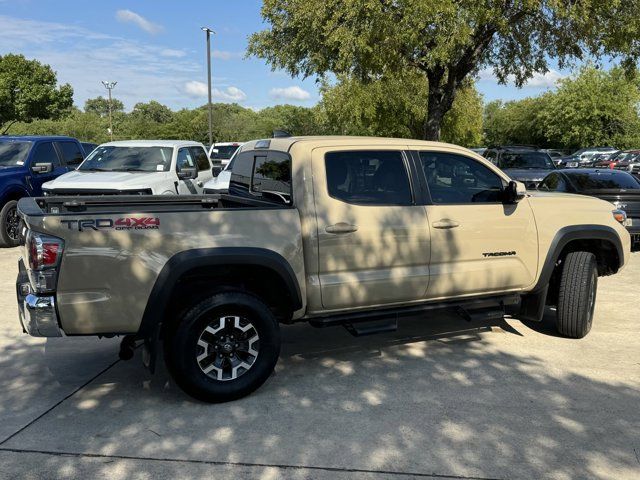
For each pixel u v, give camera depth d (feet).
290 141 15.38
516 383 14.93
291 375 15.55
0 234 33.94
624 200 32.17
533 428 12.50
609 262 19.67
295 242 14.16
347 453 11.45
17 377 15.33
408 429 12.44
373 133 104.99
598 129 159.74
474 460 11.20
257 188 16.87
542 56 53.88
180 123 244.22
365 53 47.26
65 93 136.67
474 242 16.46
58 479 10.50
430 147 16.33
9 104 129.39
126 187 31.17
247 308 13.66
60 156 39.47
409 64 53.78
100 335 12.96
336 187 14.92
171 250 13.01
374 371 15.81
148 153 35.86
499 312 17.11
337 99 92.12
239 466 10.97
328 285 14.69
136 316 12.87
